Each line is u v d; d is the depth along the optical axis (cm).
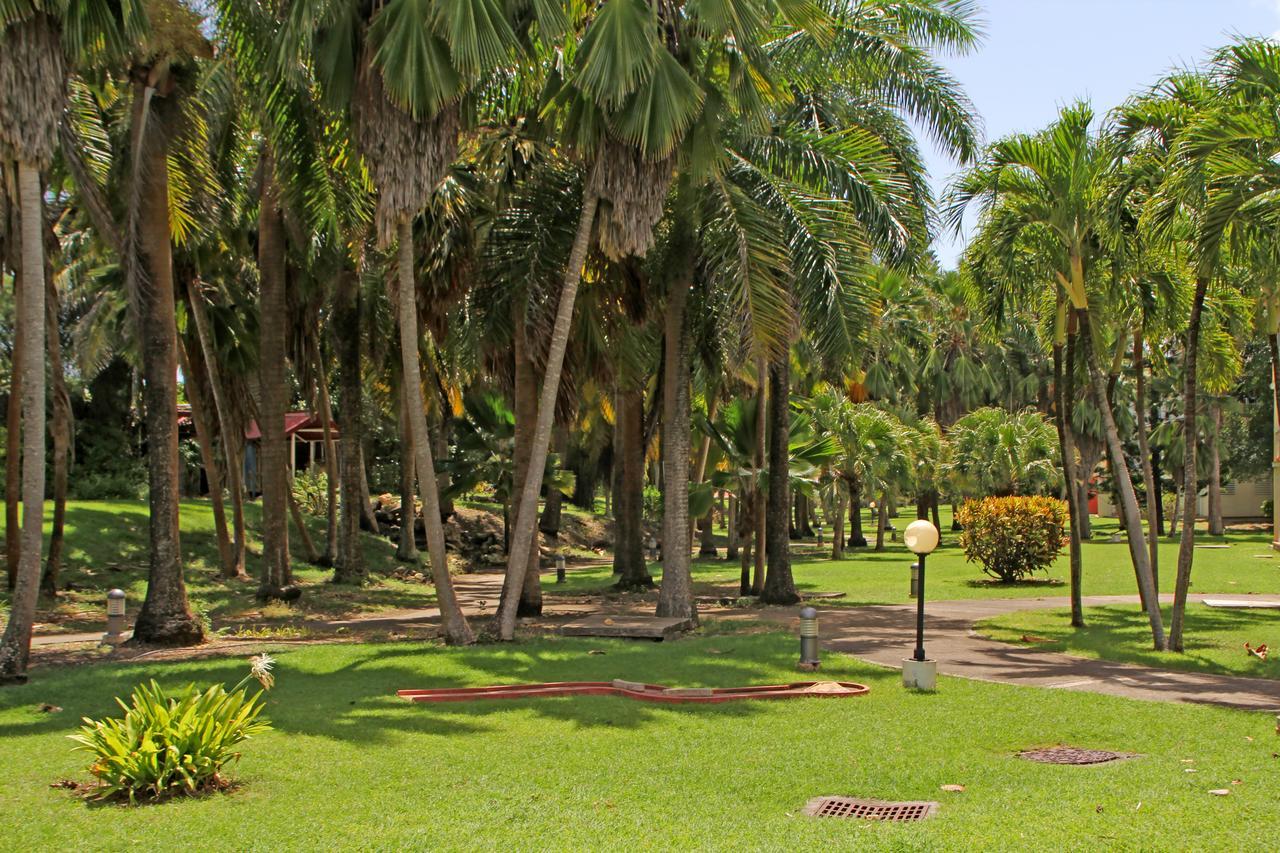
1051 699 1000
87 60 1202
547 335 1664
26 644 1163
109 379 3528
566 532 4672
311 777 704
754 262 1513
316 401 3353
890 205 1705
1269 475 5569
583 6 1412
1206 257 1184
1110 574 2812
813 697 1024
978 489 4325
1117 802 597
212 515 3047
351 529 2622
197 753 673
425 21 1190
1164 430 5269
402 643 1470
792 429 2814
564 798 648
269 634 1650
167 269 1484
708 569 3428
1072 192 1380
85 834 571
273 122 1510
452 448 4034
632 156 1388
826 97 1912
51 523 2527
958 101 1806
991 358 5850
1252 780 653
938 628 1659
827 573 3027
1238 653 1312
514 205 1697
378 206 1305
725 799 646
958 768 722
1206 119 1170
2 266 2075
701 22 1289
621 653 1325
